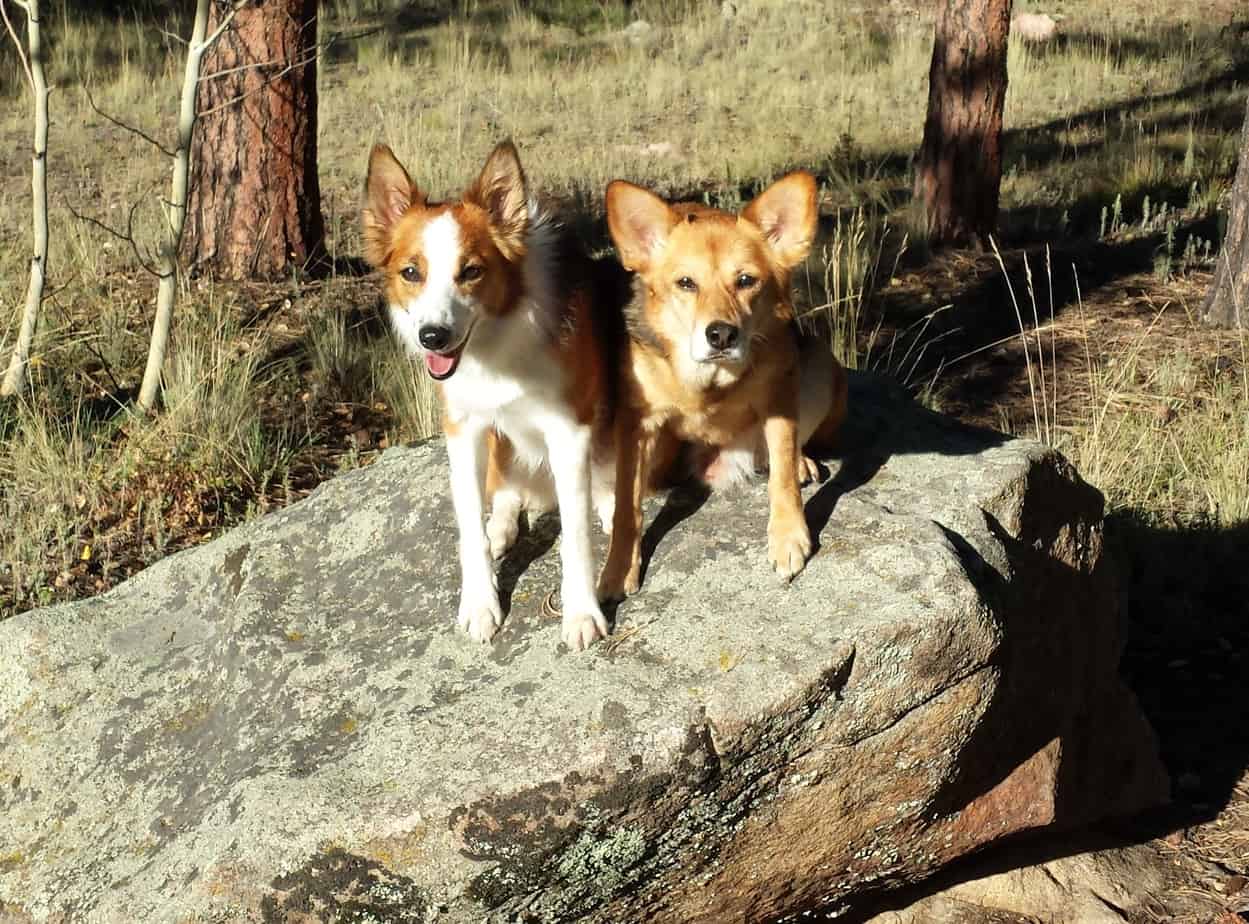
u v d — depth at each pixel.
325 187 6.88
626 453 2.58
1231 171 6.79
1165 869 2.82
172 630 2.79
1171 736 3.13
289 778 2.36
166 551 3.45
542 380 2.54
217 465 3.66
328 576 2.73
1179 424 4.06
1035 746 2.65
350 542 2.76
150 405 3.84
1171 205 6.36
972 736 2.47
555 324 2.55
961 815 2.57
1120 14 12.05
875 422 2.88
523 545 2.69
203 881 2.28
